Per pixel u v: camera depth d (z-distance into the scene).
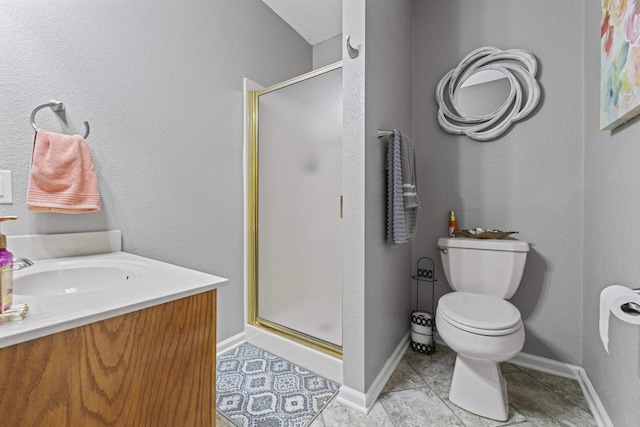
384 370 1.47
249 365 1.64
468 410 1.26
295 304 1.77
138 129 1.37
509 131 1.67
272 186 1.88
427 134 1.94
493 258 1.55
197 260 1.64
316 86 1.66
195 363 0.74
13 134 1.02
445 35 1.88
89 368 0.55
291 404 1.31
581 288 1.49
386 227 1.48
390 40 1.54
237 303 1.88
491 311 1.27
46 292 0.94
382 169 1.44
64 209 1.05
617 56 1.00
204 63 1.67
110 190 1.27
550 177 1.57
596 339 1.28
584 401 1.32
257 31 2.02
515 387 1.43
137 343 0.62
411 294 1.99
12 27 1.01
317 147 1.66
